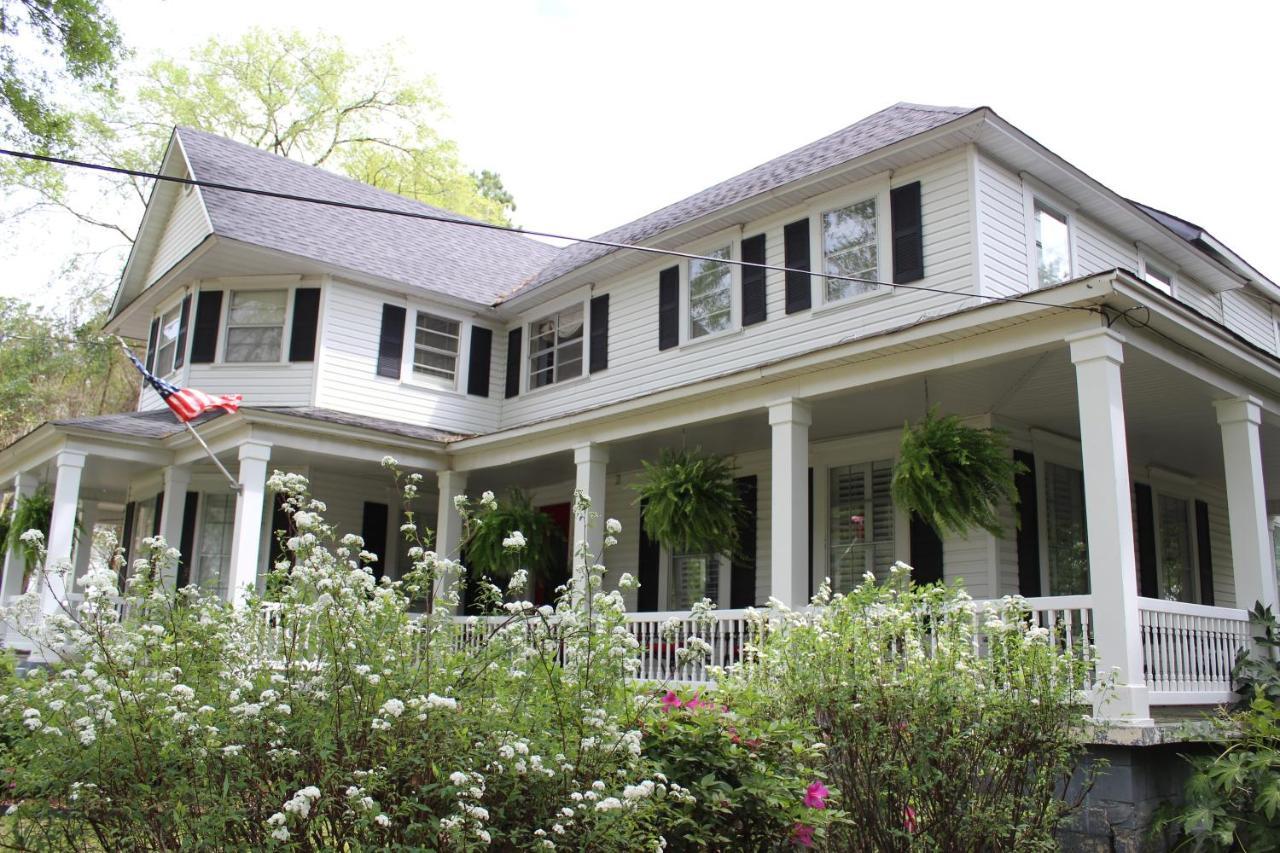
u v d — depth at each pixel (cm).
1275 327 1859
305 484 485
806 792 491
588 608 417
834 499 1262
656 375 1457
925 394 1052
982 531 1090
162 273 1870
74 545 1477
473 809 334
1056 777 614
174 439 1439
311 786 338
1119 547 735
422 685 389
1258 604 899
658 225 1565
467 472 1473
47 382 3225
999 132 1107
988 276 1102
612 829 361
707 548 1173
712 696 557
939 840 531
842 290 1227
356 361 1623
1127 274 764
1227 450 976
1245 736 694
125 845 366
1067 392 1044
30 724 356
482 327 1786
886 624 574
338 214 1816
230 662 418
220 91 2909
